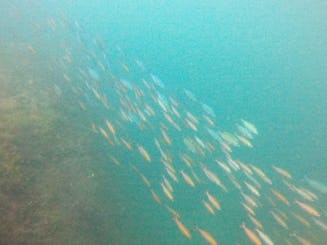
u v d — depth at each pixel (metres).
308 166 17.42
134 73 23.91
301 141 21.25
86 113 12.95
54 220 7.09
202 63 35.78
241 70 34.78
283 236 10.34
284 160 17.52
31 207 7.06
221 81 31.45
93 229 7.76
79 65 18.14
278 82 34.06
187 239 9.18
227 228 10.33
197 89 27.41
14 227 6.28
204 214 10.64
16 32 21.47
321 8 48.44
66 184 8.52
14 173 7.46
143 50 34.44
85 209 8.13
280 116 25.64
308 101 29.42
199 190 11.83
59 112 11.73
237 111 24.64
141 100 11.17
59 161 9.26
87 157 10.07
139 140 13.70
